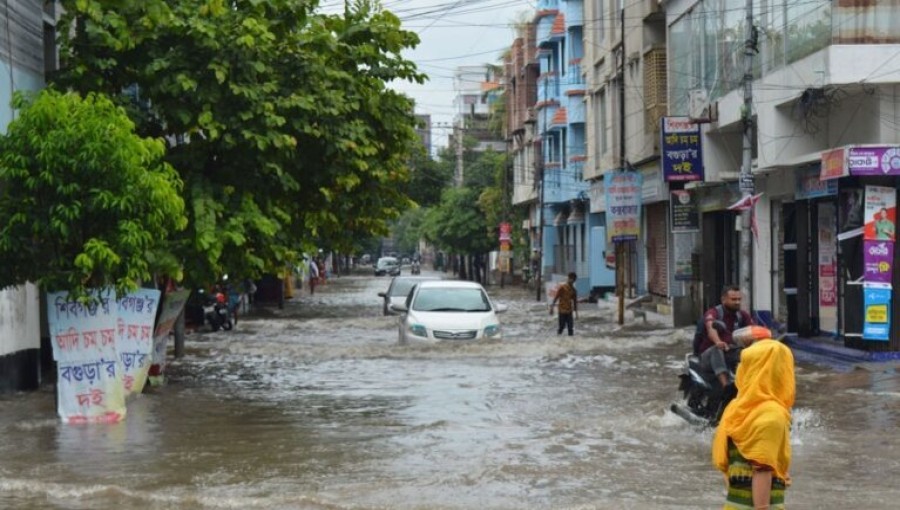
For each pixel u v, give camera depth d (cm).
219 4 1572
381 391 1650
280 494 930
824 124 2120
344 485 967
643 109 3281
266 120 1576
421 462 1072
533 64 6241
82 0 1572
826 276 2166
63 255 1348
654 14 3169
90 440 1222
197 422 1348
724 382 1235
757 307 2455
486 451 1129
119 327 1483
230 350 2395
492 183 7412
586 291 4778
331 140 1661
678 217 2866
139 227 1319
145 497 922
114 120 1316
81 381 1357
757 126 2242
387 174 1861
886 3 1825
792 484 954
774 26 2159
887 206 1845
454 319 2288
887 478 980
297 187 1655
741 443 554
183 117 1589
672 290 3359
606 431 1254
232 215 1611
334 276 10694
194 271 1574
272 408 1473
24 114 1303
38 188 1296
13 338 1630
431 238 8212
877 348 1859
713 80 2567
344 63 1769
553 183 5416
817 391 1543
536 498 910
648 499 902
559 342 2408
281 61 1673
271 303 4572
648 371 1902
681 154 2619
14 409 1468
